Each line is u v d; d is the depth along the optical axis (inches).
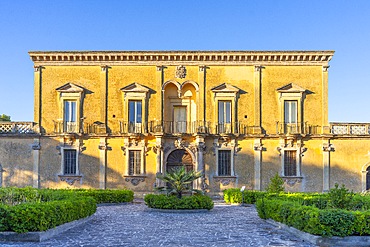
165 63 1472.7
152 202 1019.3
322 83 1466.5
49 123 1445.6
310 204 771.4
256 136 1439.5
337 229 559.2
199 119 1450.5
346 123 1450.5
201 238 617.0
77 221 751.1
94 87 1460.4
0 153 1427.2
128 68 1470.2
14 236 578.6
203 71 1466.5
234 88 1454.2
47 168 1428.4
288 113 1460.4
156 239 606.9
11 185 1416.1
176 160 1453.0
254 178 1435.8
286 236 636.7
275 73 1470.2
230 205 1199.6
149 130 1449.3
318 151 1445.6
